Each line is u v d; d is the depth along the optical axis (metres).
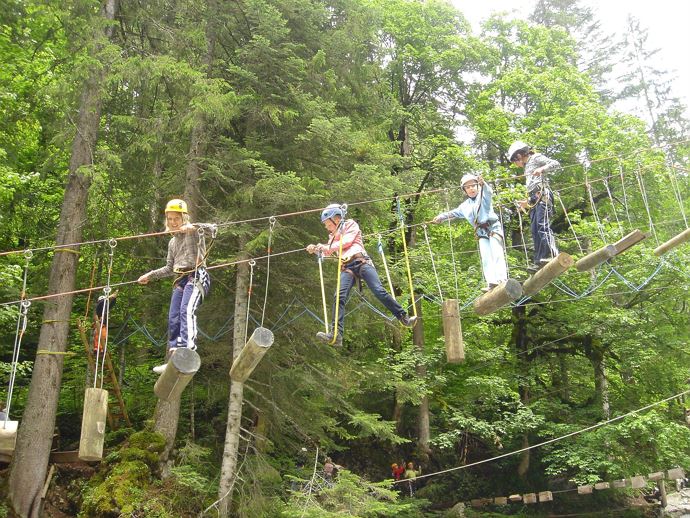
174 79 13.98
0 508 12.76
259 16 14.70
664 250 9.84
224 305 15.82
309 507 13.05
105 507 12.80
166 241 15.99
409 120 23.92
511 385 22.36
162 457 14.10
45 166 14.79
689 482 28.09
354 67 17.56
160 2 15.83
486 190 9.26
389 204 17.50
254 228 14.51
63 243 14.45
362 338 19.22
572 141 21.97
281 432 16.56
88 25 14.27
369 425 15.32
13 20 15.44
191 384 16.28
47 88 13.85
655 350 20.92
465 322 22.73
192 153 15.05
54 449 16.00
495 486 23.00
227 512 13.55
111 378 16.03
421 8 24.17
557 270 8.64
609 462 18.73
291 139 15.65
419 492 21.27
